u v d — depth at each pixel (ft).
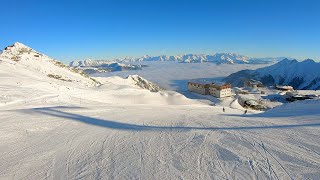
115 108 106.83
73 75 405.80
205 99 352.28
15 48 431.02
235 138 42.63
